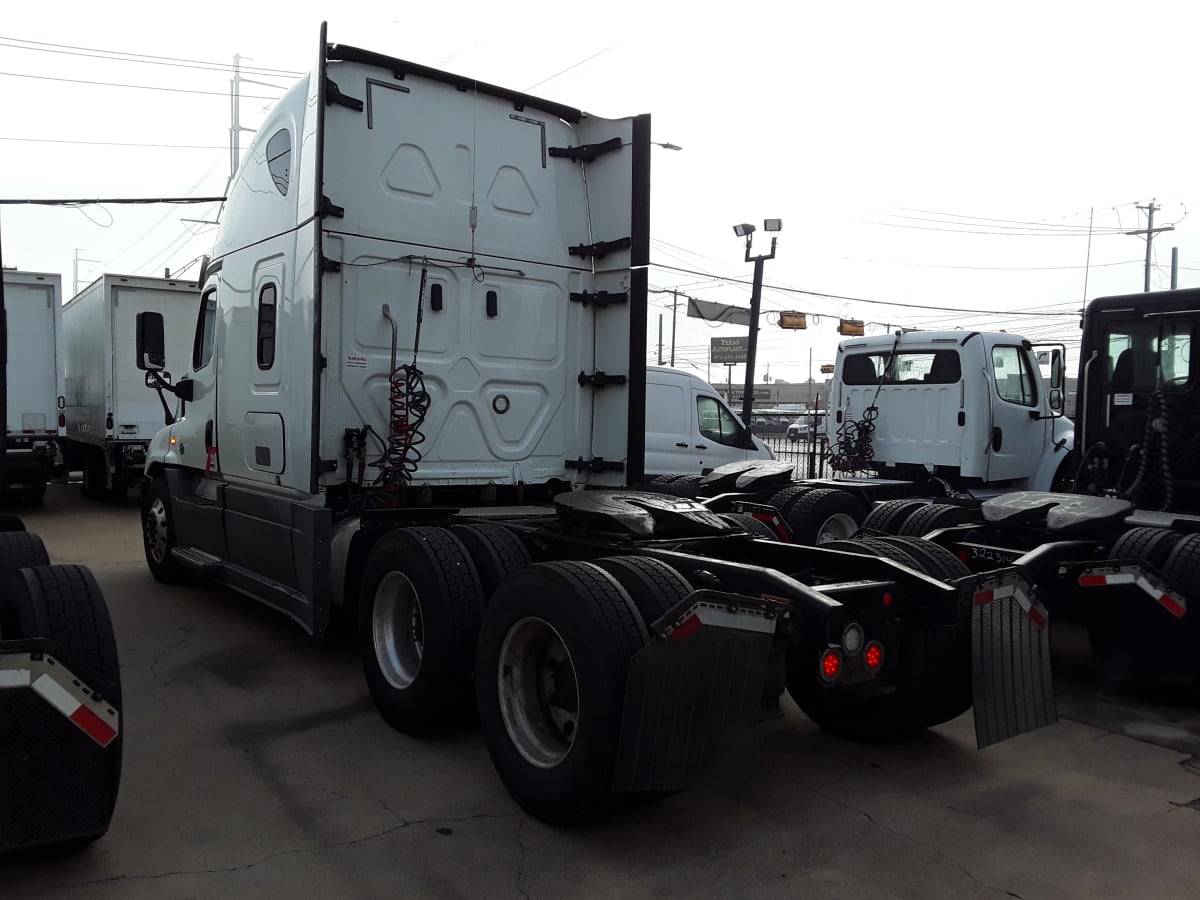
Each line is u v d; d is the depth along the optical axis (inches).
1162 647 207.0
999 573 167.2
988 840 145.6
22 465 533.0
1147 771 176.4
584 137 256.8
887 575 164.6
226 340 257.4
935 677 171.0
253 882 127.4
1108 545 230.2
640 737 130.1
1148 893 129.7
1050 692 173.3
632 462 246.5
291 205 215.8
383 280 218.7
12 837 120.3
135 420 560.4
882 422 398.0
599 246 251.8
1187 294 258.2
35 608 131.2
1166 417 259.8
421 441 221.5
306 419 206.1
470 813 150.7
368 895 124.6
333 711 200.8
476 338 233.8
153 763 169.9
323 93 195.5
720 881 130.5
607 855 137.3
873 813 154.9
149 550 335.0
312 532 201.0
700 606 132.3
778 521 259.8
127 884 126.0
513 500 245.9
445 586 175.2
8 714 118.1
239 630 268.1
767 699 139.6
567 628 138.6
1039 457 392.5
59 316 538.6
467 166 232.5
